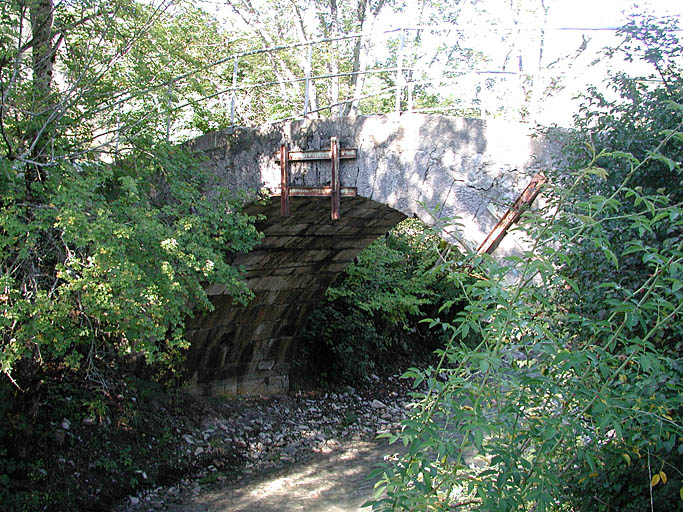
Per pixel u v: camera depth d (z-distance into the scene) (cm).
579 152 587
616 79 590
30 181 706
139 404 1061
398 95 824
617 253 505
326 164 883
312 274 1295
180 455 1035
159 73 832
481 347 387
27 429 832
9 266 667
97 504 856
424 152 786
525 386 365
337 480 1009
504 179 725
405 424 367
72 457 888
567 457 488
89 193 635
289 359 1414
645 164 524
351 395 1452
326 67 1739
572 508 494
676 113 515
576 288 374
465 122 752
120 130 794
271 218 1043
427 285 1628
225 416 1209
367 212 1070
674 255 366
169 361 1148
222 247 923
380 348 1581
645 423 394
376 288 1554
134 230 652
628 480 484
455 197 759
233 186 977
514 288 401
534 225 459
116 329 686
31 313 593
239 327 1272
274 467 1066
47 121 684
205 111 948
